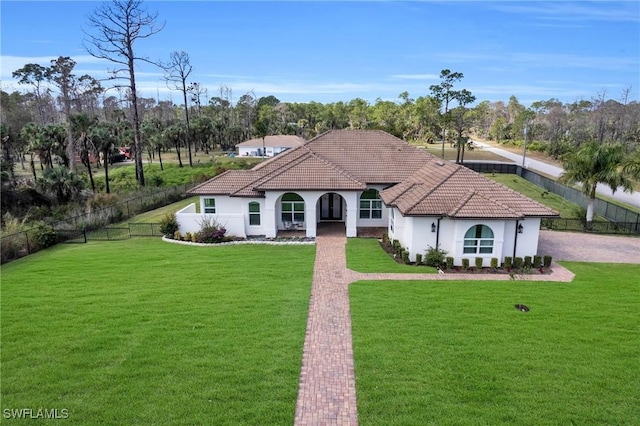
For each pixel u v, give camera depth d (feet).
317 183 92.53
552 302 58.13
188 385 38.27
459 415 34.60
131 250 84.48
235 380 39.06
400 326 50.11
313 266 73.51
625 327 50.42
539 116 438.81
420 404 35.96
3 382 38.81
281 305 55.93
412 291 61.82
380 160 106.52
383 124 413.39
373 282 65.72
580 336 47.93
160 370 40.57
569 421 34.09
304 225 99.76
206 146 345.72
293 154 107.96
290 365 41.65
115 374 39.96
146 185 166.09
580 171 105.40
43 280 65.77
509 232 75.46
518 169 214.69
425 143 392.68
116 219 116.78
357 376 39.99
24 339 46.52
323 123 461.37
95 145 152.05
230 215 94.17
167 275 67.87
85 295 59.21
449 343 46.11
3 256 78.54
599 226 105.91
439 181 83.05
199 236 90.74
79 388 37.93
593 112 341.00
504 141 410.52
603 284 66.28
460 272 72.13
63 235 95.14
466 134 415.85
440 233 75.66
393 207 85.20
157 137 234.58
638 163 106.22
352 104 538.06
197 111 475.31
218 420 33.81
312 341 47.03
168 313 53.26
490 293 61.41
